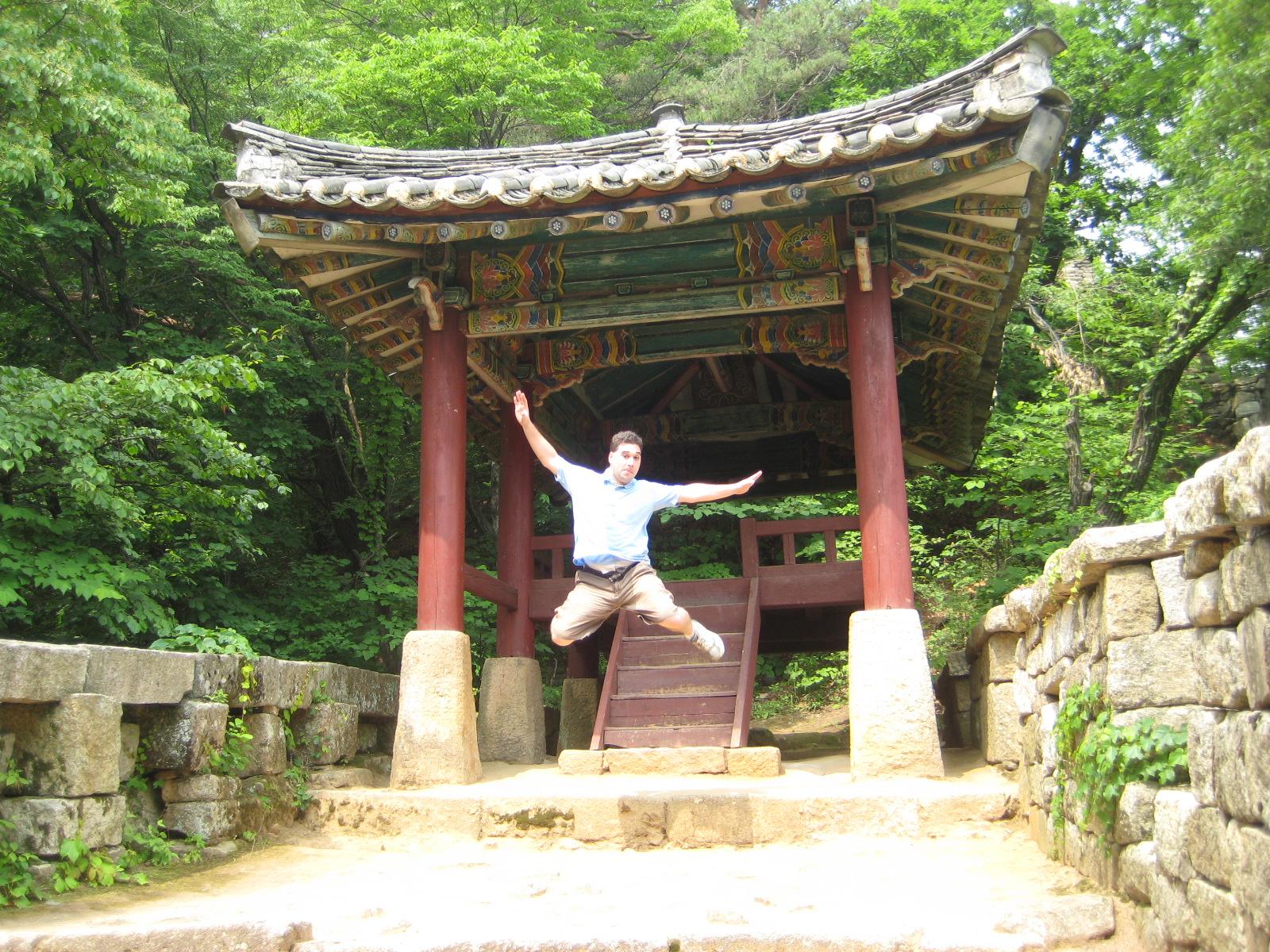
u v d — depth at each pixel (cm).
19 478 867
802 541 1872
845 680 1708
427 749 724
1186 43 1423
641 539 557
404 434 1563
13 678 468
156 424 949
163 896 491
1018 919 394
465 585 811
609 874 535
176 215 1109
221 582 1252
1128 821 390
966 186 682
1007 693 686
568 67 1781
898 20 2244
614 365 903
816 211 755
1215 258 1134
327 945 398
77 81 938
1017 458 1323
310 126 1555
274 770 657
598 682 1116
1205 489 309
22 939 393
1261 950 275
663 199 679
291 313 1377
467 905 466
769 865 548
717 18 2108
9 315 1333
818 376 1195
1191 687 379
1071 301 1525
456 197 689
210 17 1428
